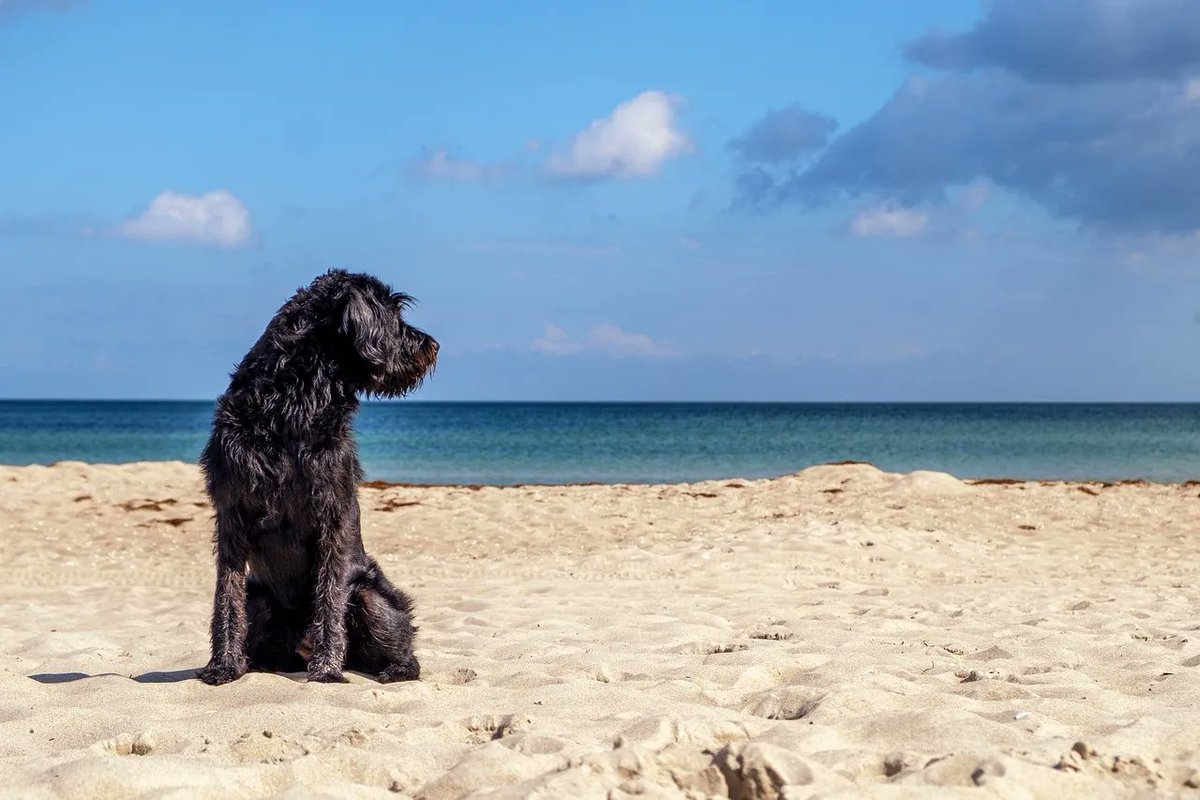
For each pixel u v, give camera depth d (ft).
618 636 23.76
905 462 126.41
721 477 110.22
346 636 19.15
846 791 10.74
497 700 16.58
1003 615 26.40
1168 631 23.35
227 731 14.62
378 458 137.28
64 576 39.91
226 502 18.06
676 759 12.10
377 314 18.21
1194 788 11.28
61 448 153.69
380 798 11.55
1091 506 56.85
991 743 13.10
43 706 16.49
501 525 53.26
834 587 33.81
